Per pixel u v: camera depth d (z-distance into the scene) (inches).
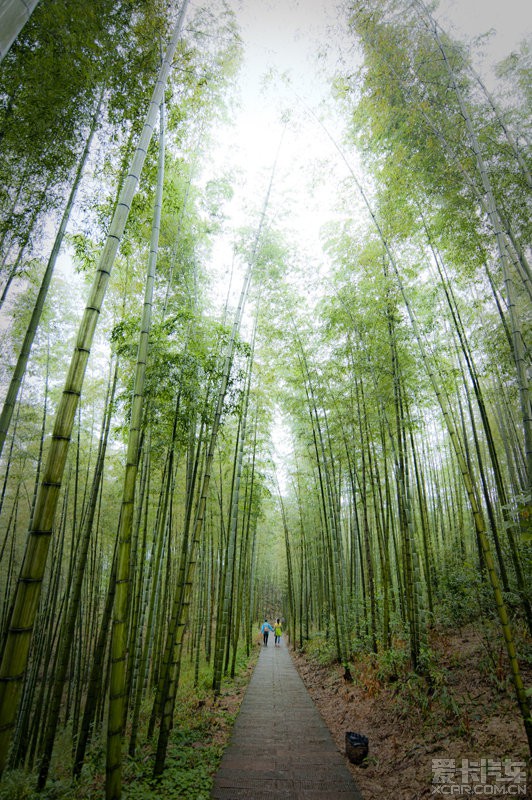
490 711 154.8
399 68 184.4
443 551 365.1
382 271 250.7
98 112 149.3
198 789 144.2
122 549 116.6
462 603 261.4
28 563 73.3
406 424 246.7
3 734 65.3
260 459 419.2
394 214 216.7
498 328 214.5
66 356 290.0
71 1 125.2
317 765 165.3
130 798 136.2
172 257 215.6
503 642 197.9
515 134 168.6
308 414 366.6
